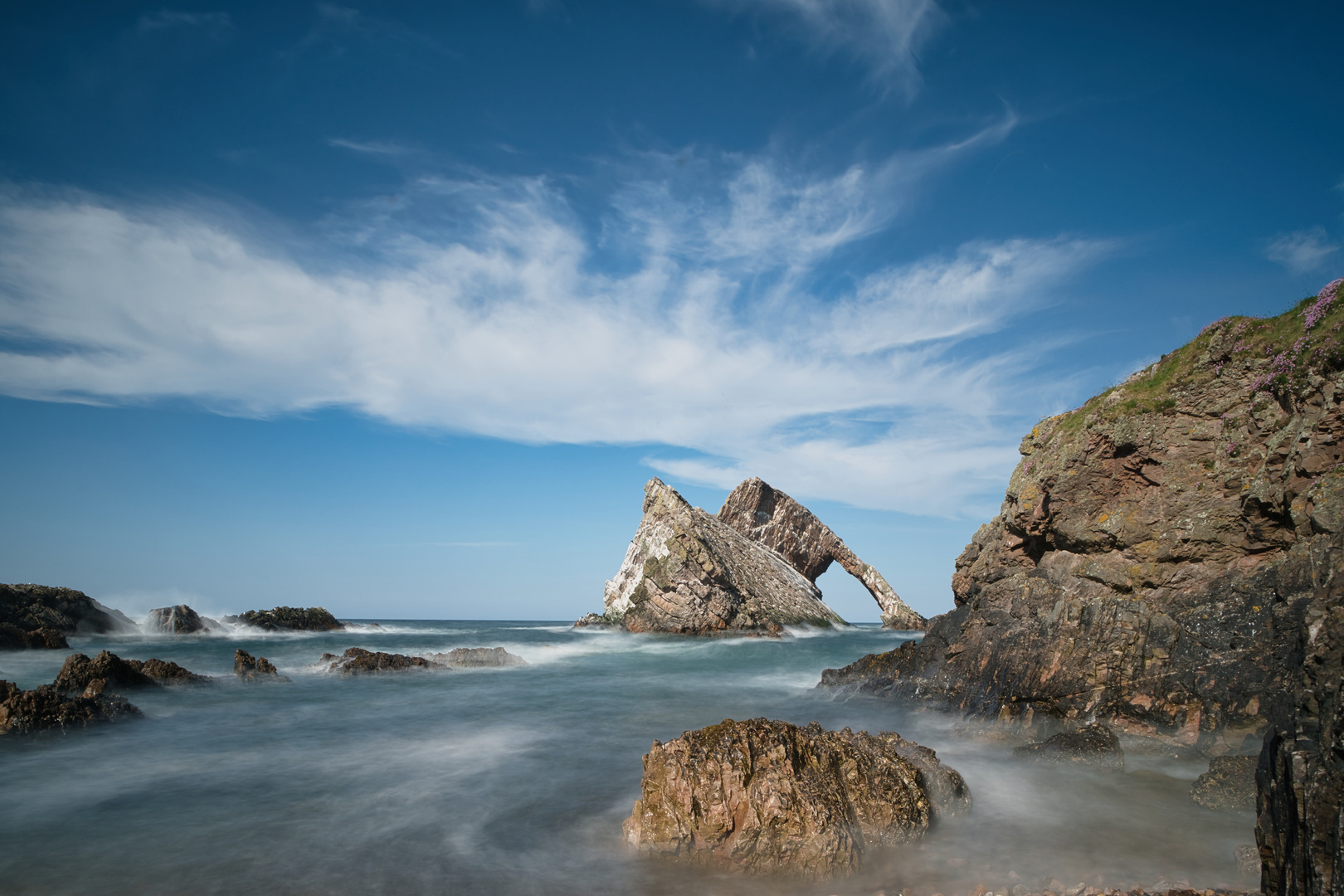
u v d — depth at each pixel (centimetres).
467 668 3145
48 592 4072
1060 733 1456
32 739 1636
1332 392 1345
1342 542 806
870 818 992
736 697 2405
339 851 1018
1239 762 1157
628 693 2498
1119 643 1569
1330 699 654
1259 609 1406
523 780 1386
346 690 2511
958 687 1930
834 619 6247
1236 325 1700
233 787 1332
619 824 1130
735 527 7106
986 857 967
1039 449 2148
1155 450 1714
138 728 1823
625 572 6094
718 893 876
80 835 1083
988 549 2312
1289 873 637
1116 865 930
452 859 988
